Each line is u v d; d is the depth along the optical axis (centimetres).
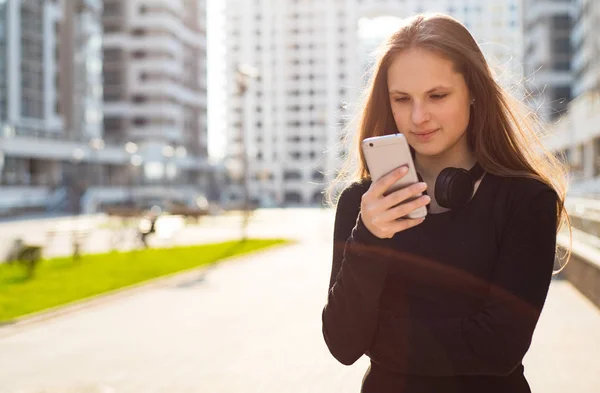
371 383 152
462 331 140
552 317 838
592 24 5703
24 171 5997
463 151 159
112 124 8800
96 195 6425
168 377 582
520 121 164
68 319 867
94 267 1513
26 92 5928
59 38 6794
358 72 11769
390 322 146
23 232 3088
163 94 8869
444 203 145
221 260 1644
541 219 143
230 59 12100
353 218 164
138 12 8825
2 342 730
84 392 539
